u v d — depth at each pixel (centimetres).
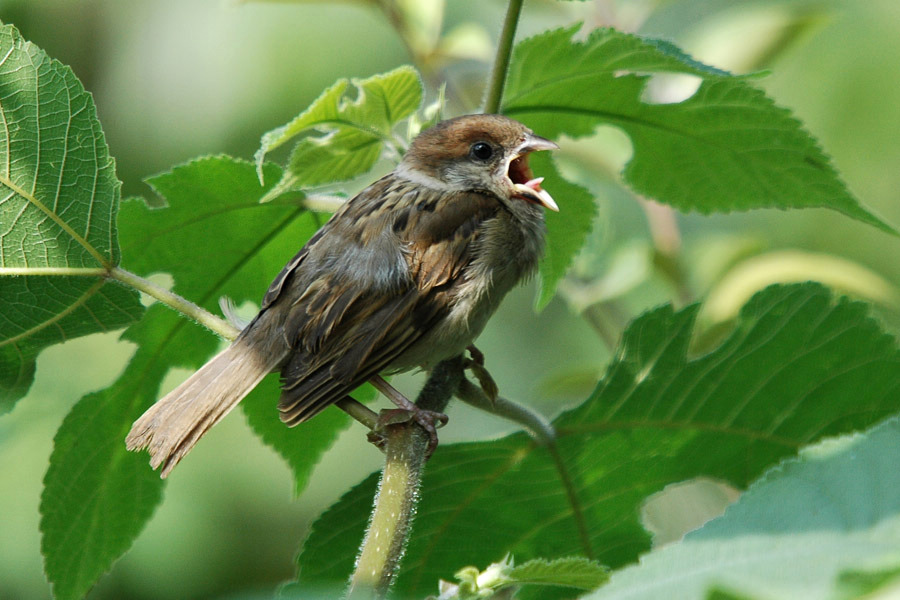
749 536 338
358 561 521
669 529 954
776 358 661
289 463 759
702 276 1064
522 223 741
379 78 619
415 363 706
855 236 1358
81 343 1238
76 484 702
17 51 573
